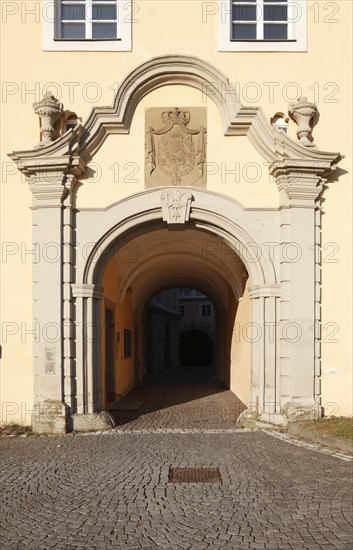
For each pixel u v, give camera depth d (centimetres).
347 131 1094
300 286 1041
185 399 1594
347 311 1065
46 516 563
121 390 1709
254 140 1066
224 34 1098
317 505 582
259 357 1059
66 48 1095
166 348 3528
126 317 1883
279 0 1134
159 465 759
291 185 1038
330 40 1105
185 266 2012
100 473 722
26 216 1071
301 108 1055
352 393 1055
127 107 1059
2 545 492
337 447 851
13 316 1058
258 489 642
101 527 531
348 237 1077
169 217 1059
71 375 1030
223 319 2134
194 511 572
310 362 1034
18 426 1038
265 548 478
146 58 1095
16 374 1050
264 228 1064
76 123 1100
